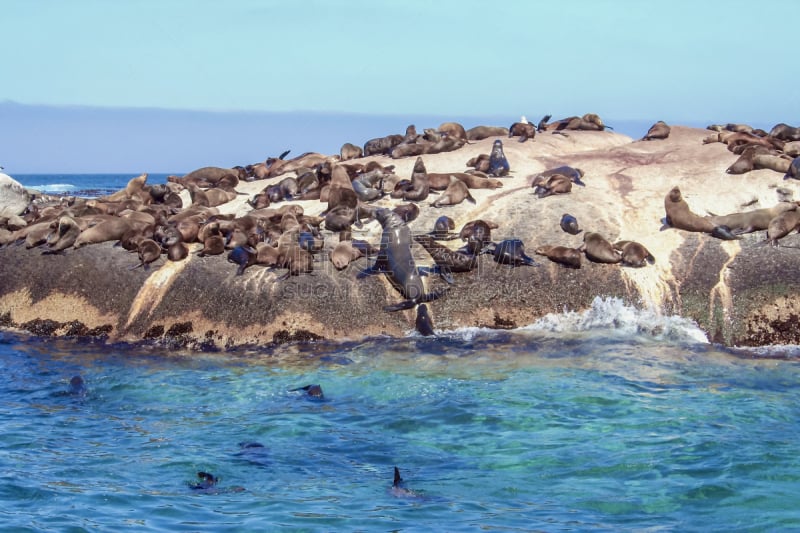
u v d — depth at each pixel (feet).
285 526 38.70
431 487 44.34
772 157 91.61
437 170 103.71
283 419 56.95
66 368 71.26
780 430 52.16
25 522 38.68
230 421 56.75
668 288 77.20
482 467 47.32
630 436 51.60
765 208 84.12
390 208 90.79
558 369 66.69
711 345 73.26
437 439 52.31
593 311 77.15
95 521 39.04
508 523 39.19
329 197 89.10
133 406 60.80
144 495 42.83
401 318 78.02
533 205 89.66
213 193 101.50
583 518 39.88
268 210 91.97
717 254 79.15
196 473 46.47
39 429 55.11
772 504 41.06
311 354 73.51
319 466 47.80
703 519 39.52
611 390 61.16
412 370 67.77
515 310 78.02
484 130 122.93
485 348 72.69
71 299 83.66
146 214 91.45
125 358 74.18
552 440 51.42
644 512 40.50
